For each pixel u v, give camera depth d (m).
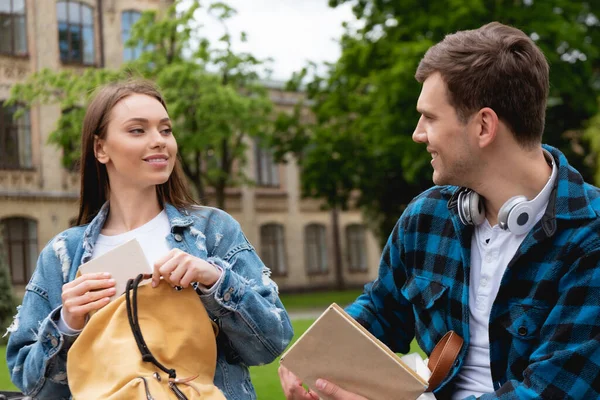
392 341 2.71
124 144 2.45
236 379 2.48
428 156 17.72
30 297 2.51
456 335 2.35
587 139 19.75
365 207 25.73
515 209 2.18
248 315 2.38
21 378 2.46
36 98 22.73
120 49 27.88
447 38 2.29
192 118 21.69
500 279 2.29
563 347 2.11
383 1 19.27
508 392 2.12
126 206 2.55
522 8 17.66
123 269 2.28
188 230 2.53
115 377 2.16
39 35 26.62
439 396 2.39
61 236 2.56
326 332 2.20
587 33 19.28
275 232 35.75
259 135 24.34
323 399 2.27
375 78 18.14
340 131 23.33
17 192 26.27
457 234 2.38
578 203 2.16
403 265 2.60
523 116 2.19
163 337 2.23
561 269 2.15
